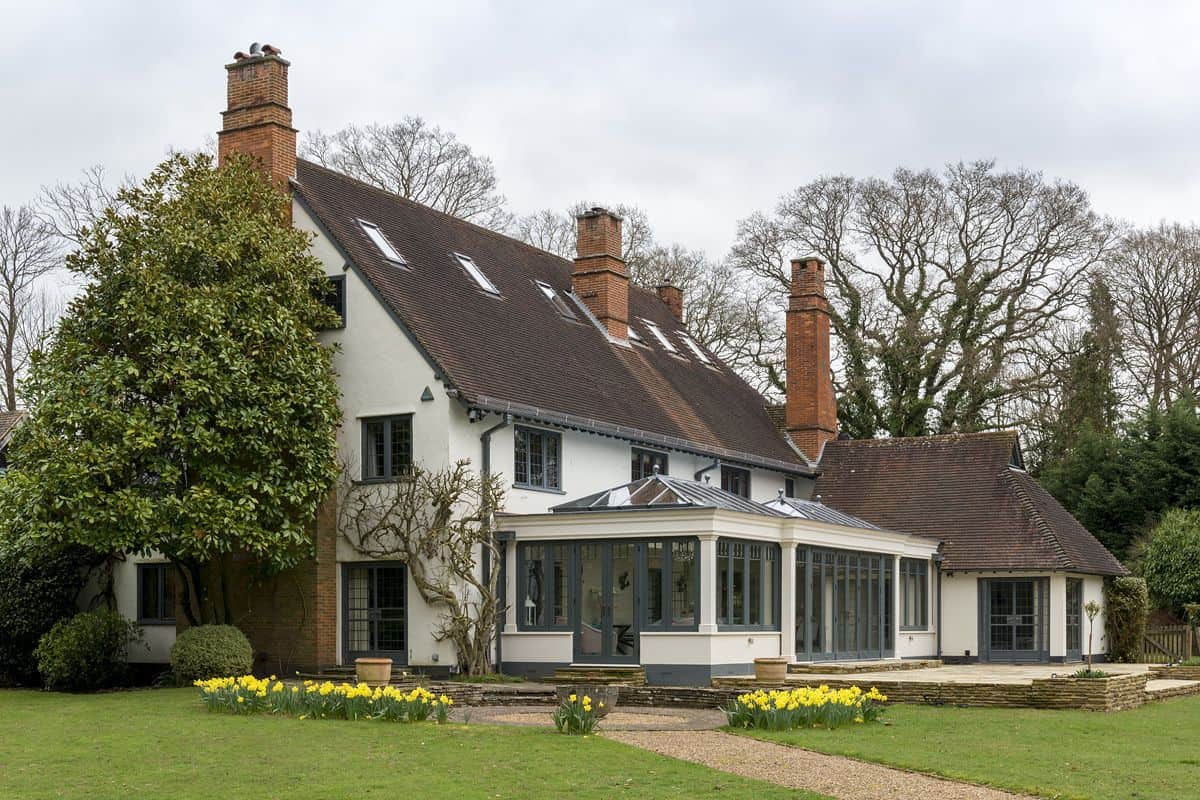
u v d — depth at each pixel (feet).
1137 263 156.15
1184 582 118.83
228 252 76.18
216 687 64.13
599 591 81.92
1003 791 42.52
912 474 121.80
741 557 82.38
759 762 47.57
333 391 79.61
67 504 71.15
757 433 122.83
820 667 84.43
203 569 85.56
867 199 158.51
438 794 40.52
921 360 156.25
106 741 52.01
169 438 73.92
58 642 82.28
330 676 80.18
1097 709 67.97
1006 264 155.94
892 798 40.73
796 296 131.23
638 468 100.22
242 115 87.51
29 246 139.23
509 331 94.48
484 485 81.41
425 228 99.50
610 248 113.19
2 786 42.34
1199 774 46.21
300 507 79.10
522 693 71.61
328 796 40.29
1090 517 139.13
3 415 111.14
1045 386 154.92
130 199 79.20
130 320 74.13
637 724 59.16
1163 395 155.53
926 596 109.40
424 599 81.15
